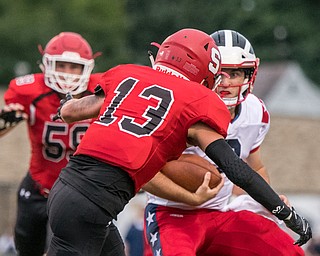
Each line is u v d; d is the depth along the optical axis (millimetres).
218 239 14992
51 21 114625
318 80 115688
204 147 12242
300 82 104312
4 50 110500
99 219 12039
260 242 14914
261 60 115812
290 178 52719
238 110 15305
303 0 119625
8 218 47344
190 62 13039
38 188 17969
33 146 17844
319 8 119812
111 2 122500
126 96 12562
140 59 124438
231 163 12047
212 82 13414
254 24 118500
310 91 104750
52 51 17469
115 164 12078
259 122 15500
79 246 12062
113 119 12375
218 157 12117
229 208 15266
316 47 116188
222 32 15102
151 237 14789
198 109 12312
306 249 32969
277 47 118438
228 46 14812
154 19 125188
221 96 14789
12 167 49281
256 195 12156
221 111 12438
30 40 110438
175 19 124125
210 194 13961
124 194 12234
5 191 47812
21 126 53219
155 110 12344
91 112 13031
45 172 17844
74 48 17500
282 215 12430
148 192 14062
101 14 121188
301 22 117938
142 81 12680
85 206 11992
